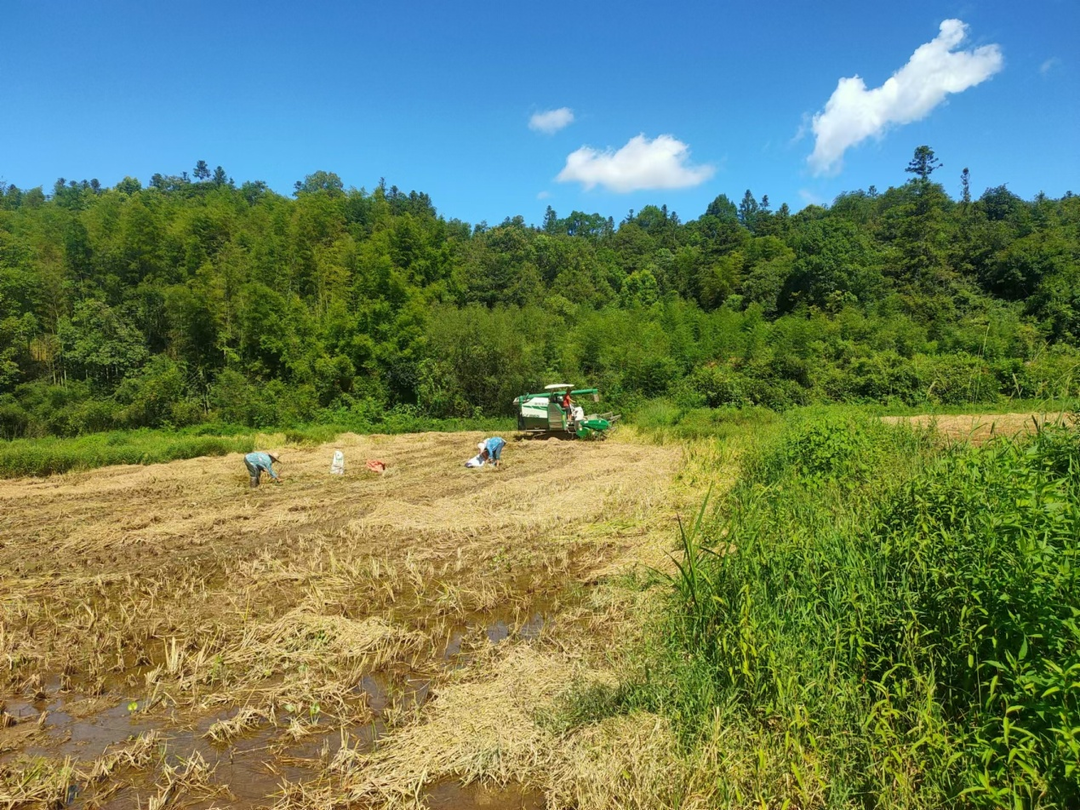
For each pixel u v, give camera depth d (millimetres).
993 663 3293
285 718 4582
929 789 3127
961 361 26047
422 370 28812
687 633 4770
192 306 30016
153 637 5863
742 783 3439
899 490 5789
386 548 8383
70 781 3926
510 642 5605
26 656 5469
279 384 28750
